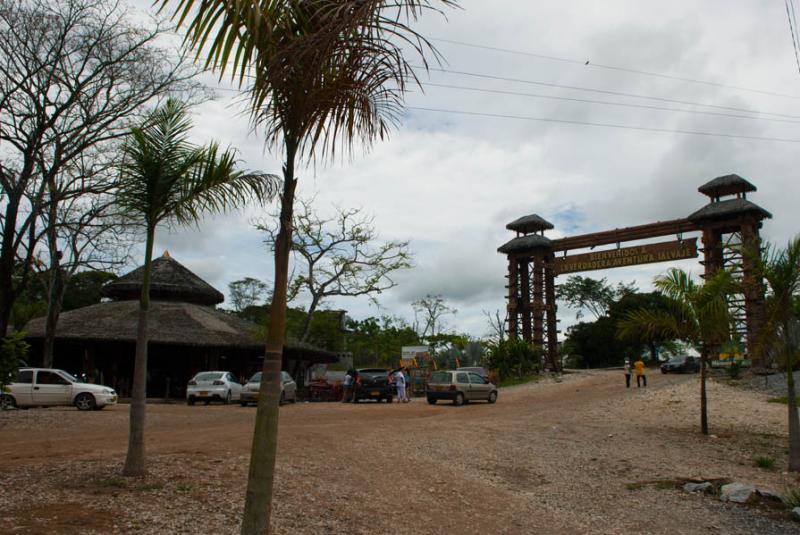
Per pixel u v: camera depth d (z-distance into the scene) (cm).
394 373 3378
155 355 3828
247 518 450
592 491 1038
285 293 480
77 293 5322
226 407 2675
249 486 455
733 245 1481
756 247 1418
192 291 4122
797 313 1312
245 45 442
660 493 1024
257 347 3584
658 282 1627
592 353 6812
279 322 474
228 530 678
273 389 464
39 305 4656
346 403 3122
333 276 4228
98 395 2356
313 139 504
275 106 490
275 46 451
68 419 1959
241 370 3934
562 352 5969
